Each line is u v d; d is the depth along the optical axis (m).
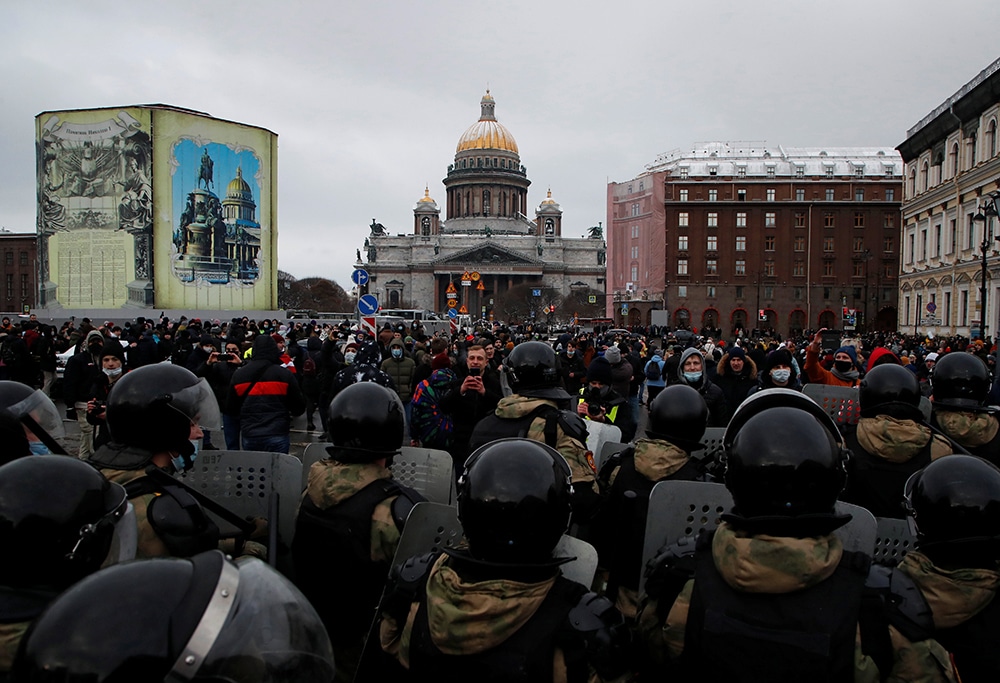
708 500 3.27
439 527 2.93
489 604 1.97
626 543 3.57
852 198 78.94
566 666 1.96
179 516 2.71
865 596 1.99
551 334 39.28
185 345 18.56
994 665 2.25
